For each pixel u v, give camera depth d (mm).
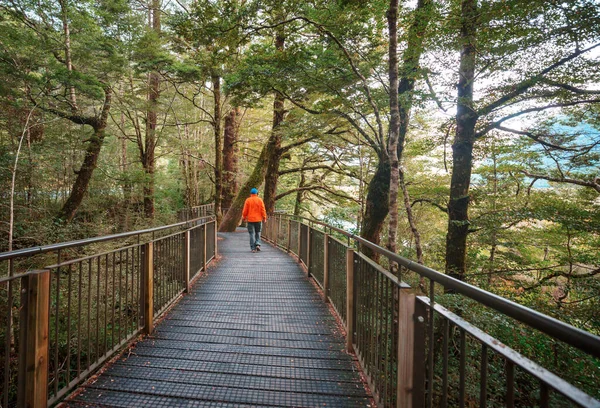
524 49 5895
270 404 2473
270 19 6531
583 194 7902
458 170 7977
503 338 4266
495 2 5480
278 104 15297
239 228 18484
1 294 5285
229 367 3016
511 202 8336
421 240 13984
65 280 6039
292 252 9234
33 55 8281
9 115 8906
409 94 7469
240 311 4555
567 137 7422
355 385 2754
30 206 9758
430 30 6512
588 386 3695
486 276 8273
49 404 2258
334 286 4574
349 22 6691
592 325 6102
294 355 3275
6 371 1974
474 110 7164
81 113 10547
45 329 2160
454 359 4129
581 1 4992
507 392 1019
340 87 8031
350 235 3555
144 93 13219
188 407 2408
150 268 3738
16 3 8289
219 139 14695
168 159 27516
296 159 22344
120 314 3186
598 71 5910
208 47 6953
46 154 10266
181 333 3777
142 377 2809
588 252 7516
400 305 1861
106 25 10164
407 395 1771
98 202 14062
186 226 7543
